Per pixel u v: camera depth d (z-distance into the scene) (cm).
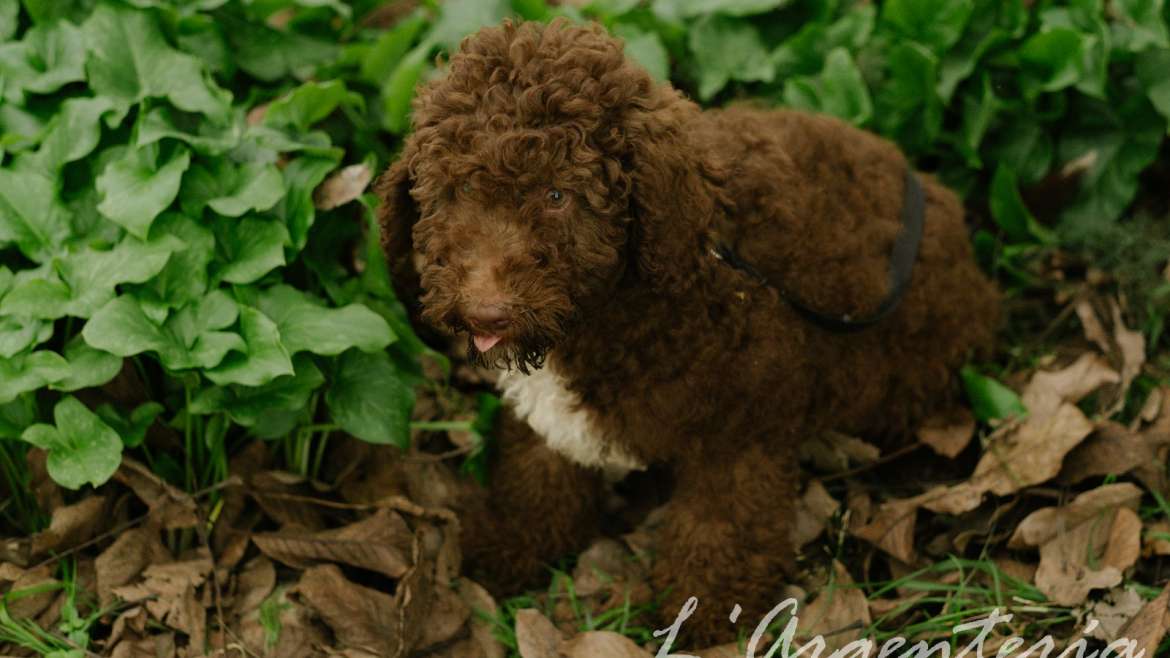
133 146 172
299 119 179
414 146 156
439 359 177
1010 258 198
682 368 162
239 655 167
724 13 201
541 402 167
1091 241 195
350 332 168
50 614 168
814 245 167
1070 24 197
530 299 151
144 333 165
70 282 167
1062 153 200
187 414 170
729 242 163
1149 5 193
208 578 170
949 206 182
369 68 195
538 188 152
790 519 172
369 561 171
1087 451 178
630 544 178
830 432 181
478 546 177
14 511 175
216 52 186
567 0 206
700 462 168
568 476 176
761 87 203
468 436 186
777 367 165
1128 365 185
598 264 153
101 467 164
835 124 176
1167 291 190
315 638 168
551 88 152
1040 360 190
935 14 197
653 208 154
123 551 170
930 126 198
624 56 157
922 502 177
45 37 178
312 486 178
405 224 162
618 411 165
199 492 171
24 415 169
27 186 170
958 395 185
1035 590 171
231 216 169
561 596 175
